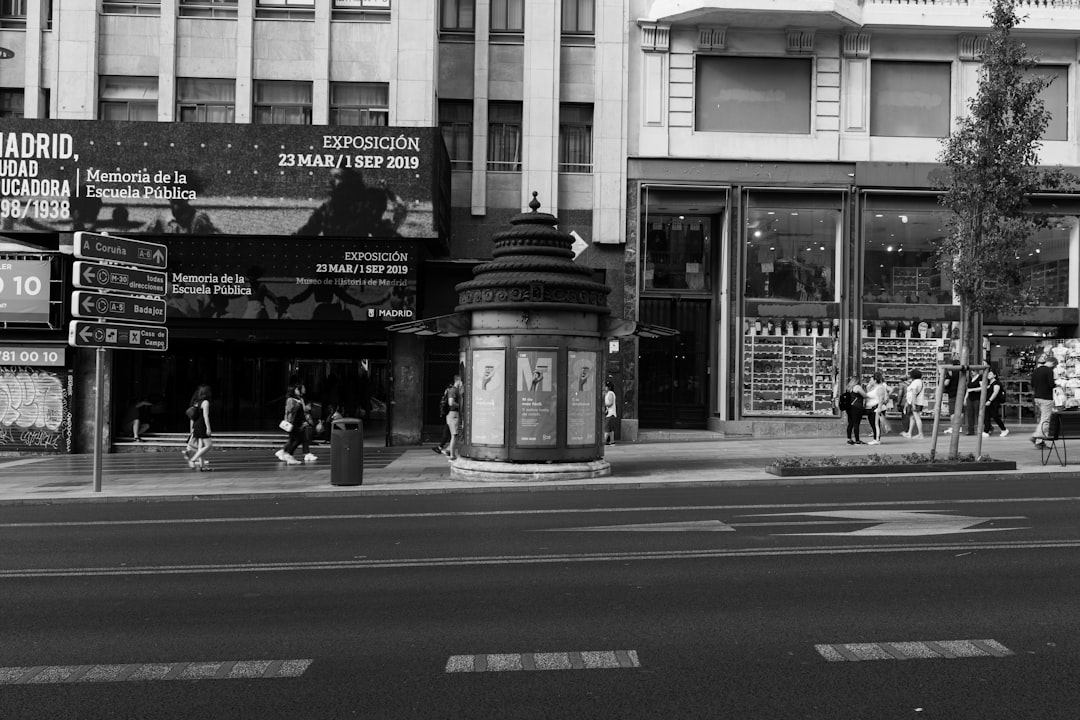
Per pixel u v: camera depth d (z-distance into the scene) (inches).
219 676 194.4
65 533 401.1
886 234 923.4
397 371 890.7
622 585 273.9
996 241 599.5
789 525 385.1
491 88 919.0
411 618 239.3
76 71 880.3
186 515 458.3
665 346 981.8
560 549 337.1
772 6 875.4
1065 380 924.0
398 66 887.7
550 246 613.0
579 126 930.7
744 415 912.3
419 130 840.9
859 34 914.7
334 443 569.0
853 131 916.6
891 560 305.6
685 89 921.5
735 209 914.1
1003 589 262.2
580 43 927.0
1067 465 604.7
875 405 808.3
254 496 536.1
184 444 890.1
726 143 917.8
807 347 912.9
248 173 840.9
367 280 860.6
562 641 216.4
